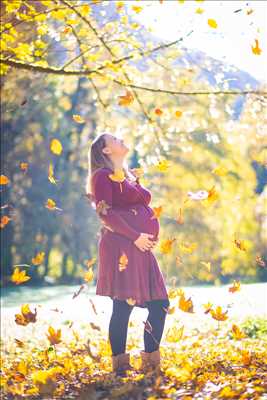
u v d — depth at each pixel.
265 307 9.17
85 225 35.97
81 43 8.16
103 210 5.02
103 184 5.09
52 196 35.38
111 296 5.01
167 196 22.23
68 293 24.19
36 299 21.50
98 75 8.23
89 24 7.75
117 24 8.15
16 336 10.66
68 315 14.05
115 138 5.35
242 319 8.67
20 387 4.75
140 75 8.78
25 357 7.54
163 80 9.15
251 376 4.79
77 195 35.59
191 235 24.25
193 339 8.28
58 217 35.25
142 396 4.36
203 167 20.55
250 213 18.34
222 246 21.02
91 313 14.08
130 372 5.02
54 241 36.62
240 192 18.39
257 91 7.38
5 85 13.24
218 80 7.72
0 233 35.75
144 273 5.04
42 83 13.82
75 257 36.66
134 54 8.09
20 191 34.88
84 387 4.77
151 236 4.99
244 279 18.44
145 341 5.09
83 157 35.28
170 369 4.83
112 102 11.36
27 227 35.47
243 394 4.12
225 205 18.64
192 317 10.80
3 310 16.44
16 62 7.99
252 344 7.00
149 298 5.01
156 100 12.81
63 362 6.12
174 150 20.70
